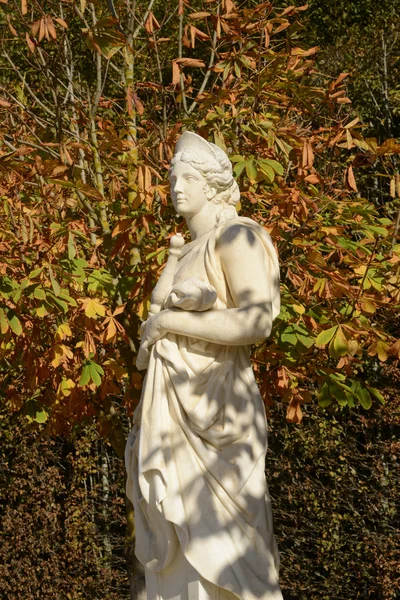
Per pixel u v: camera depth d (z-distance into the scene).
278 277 3.68
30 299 7.01
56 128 8.06
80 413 8.27
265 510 3.42
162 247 7.34
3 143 8.01
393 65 14.34
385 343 7.07
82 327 7.57
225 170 3.88
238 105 8.37
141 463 3.45
